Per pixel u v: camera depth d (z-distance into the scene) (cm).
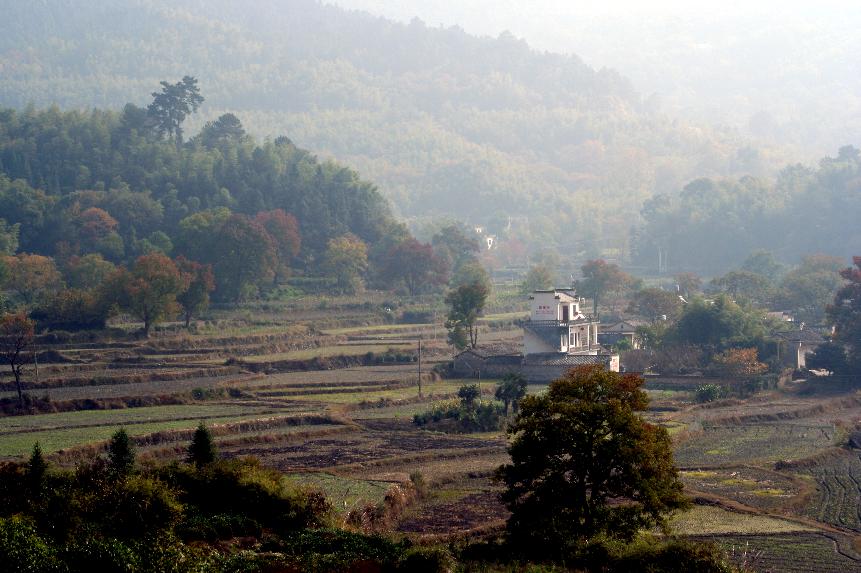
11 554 8019
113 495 10125
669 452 10781
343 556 9781
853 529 13138
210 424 19462
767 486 15600
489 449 18100
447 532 12469
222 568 9062
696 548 10075
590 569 9969
